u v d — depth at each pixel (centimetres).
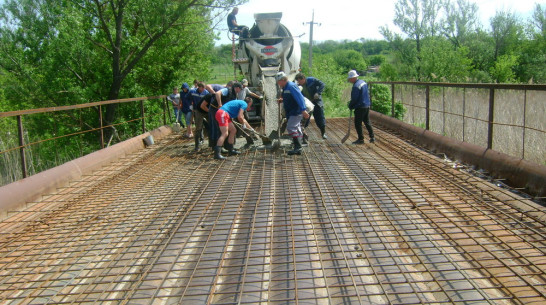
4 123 1294
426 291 272
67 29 1291
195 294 281
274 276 309
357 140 799
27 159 944
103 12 1406
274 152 759
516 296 262
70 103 1348
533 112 809
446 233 353
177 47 1658
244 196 493
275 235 377
